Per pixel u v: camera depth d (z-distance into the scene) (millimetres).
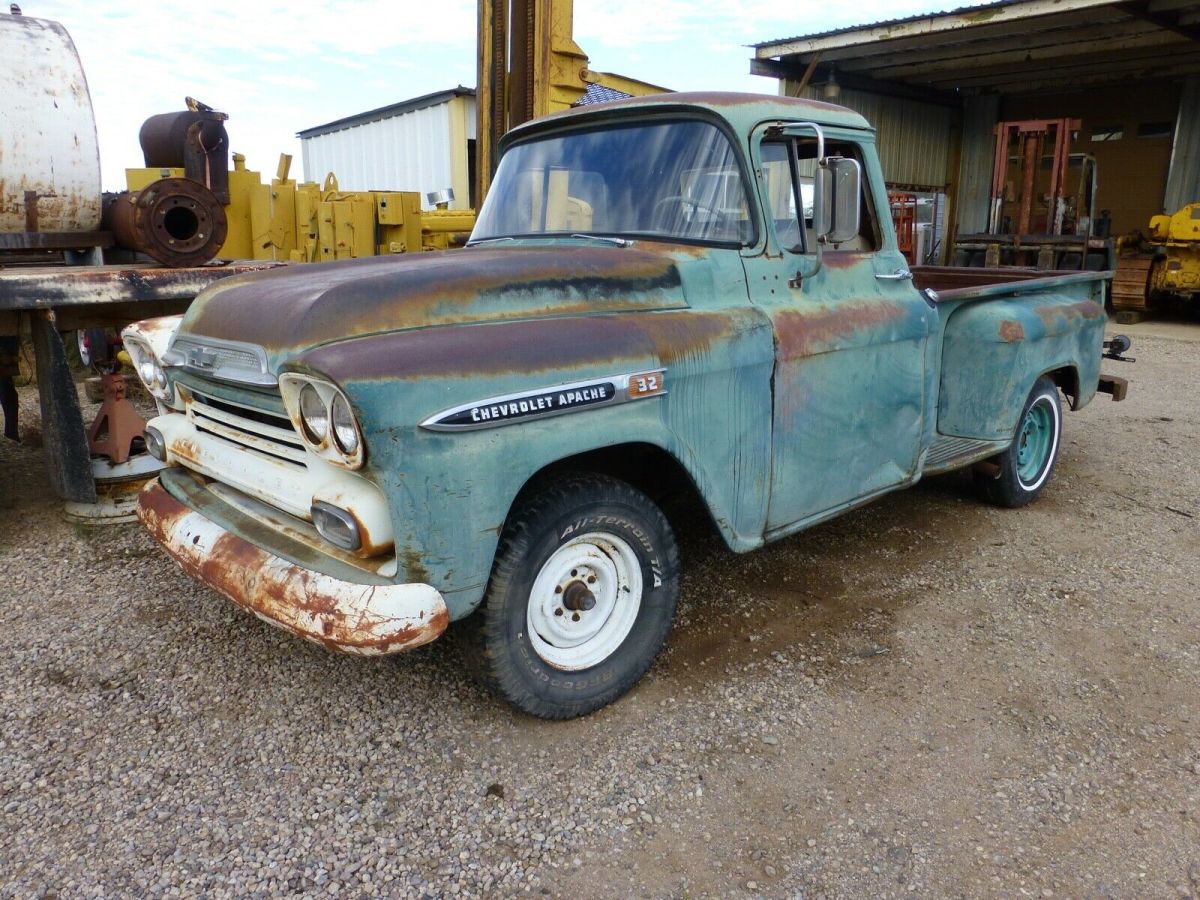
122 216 4887
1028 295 5094
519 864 2381
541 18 6582
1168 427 7344
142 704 3084
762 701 3154
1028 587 4102
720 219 3332
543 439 2600
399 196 9609
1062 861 2418
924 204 21453
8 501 5215
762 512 3396
